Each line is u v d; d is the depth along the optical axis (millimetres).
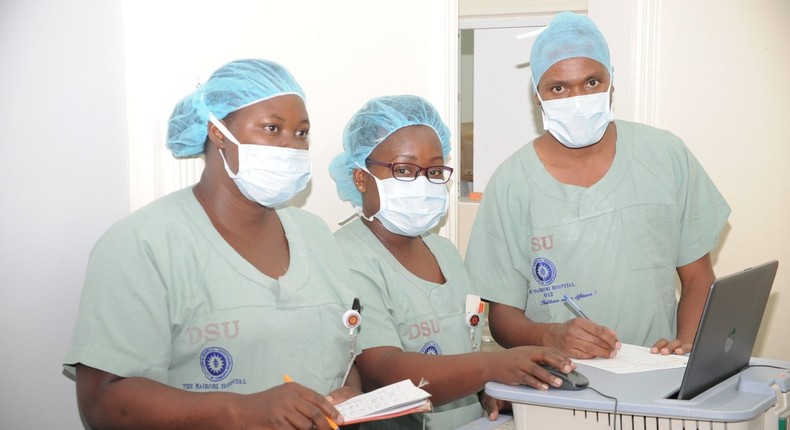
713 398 1215
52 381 1719
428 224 1750
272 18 2035
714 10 2953
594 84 1869
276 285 1407
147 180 1777
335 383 1470
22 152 1631
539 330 1735
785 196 3182
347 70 2266
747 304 1345
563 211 1943
